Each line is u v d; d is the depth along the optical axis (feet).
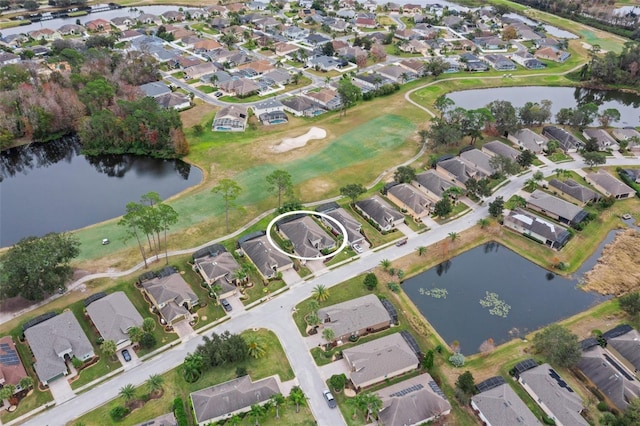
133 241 398.83
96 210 454.81
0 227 427.33
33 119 555.69
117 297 331.36
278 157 529.45
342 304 330.95
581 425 257.14
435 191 458.50
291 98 653.71
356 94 653.71
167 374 291.58
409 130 592.19
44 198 476.95
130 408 270.46
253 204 450.71
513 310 349.20
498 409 263.90
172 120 548.72
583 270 389.39
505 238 416.67
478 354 310.86
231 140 566.36
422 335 321.73
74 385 283.79
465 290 366.63
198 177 505.25
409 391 273.33
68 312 322.14
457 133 526.57
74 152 575.79
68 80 626.23
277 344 311.47
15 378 278.26
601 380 285.02
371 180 493.36
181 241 400.26
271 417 266.36
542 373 285.23
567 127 610.24
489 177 496.64
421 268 382.22
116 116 554.46
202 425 261.03
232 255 381.60
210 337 315.37
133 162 542.57
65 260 341.82
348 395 280.31
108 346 291.79
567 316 345.10
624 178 495.82
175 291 333.83
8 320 323.57
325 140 566.36
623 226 436.35
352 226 410.52
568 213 432.66
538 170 511.81
